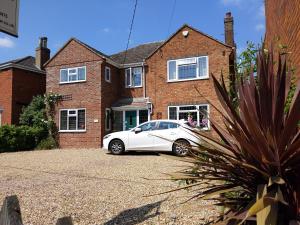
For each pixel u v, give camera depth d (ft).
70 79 72.33
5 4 9.94
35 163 40.86
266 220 7.04
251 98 9.08
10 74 75.56
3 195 21.94
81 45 71.92
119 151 51.11
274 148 7.85
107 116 70.85
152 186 24.29
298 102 7.98
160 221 15.70
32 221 16.39
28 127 69.31
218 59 63.41
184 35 66.95
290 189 8.07
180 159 9.95
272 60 9.21
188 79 65.57
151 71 70.03
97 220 16.39
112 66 73.72
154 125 50.37
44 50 85.35
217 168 9.12
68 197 21.21
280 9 27.78
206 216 15.69
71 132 70.69
